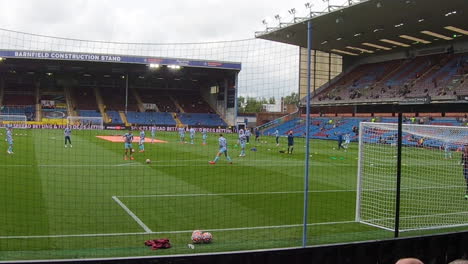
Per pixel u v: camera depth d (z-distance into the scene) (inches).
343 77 2053.4
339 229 352.2
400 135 264.4
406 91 1675.7
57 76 2485.2
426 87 1660.9
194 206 424.8
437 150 724.7
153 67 2065.7
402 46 1892.2
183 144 1312.7
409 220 391.2
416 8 1238.9
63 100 2381.9
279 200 466.9
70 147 1072.8
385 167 720.3
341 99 1770.4
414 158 754.8
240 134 976.9
